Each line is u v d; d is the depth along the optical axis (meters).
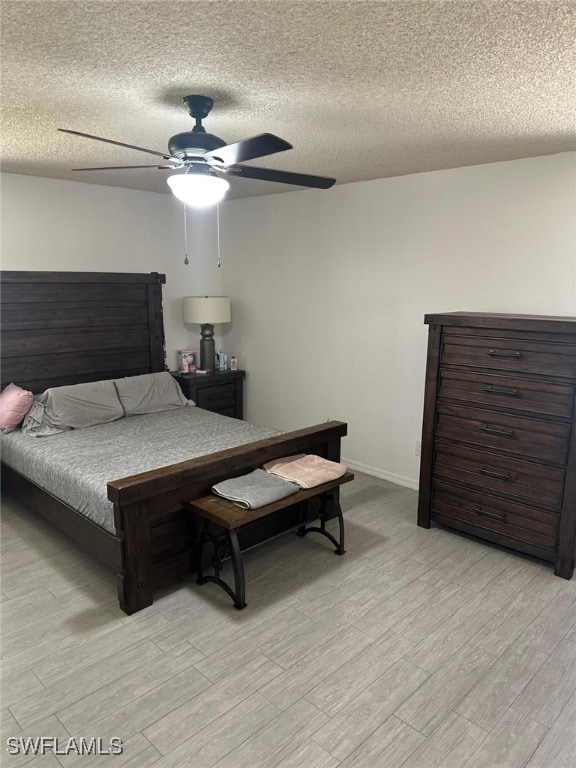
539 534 2.87
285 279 4.74
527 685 2.04
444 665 2.15
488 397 2.96
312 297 4.54
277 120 2.39
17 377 3.97
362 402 4.30
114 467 2.90
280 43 1.56
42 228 4.01
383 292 4.01
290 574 2.82
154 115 2.33
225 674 2.09
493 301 3.42
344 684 2.04
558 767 1.70
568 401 2.67
